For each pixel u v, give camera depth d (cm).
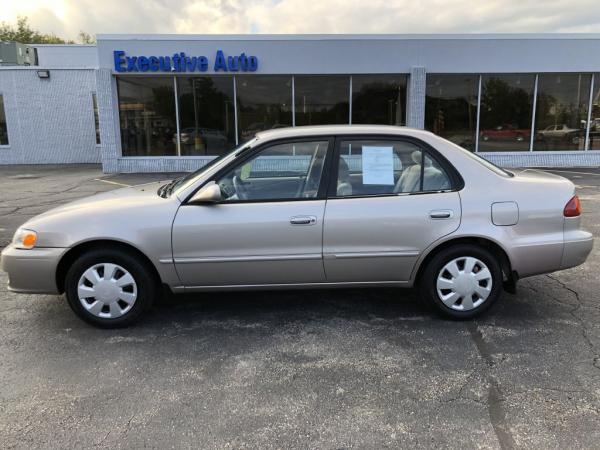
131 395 308
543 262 402
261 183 399
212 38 1447
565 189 409
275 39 1449
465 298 407
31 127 2055
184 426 276
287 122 1525
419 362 346
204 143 1549
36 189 1255
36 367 344
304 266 397
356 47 1462
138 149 1564
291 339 385
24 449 257
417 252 397
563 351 359
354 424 277
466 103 1532
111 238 384
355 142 403
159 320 423
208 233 388
